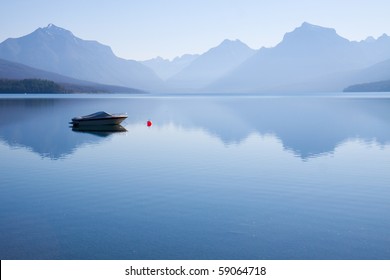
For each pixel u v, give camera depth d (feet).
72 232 48.83
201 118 225.35
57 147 115.75
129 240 46.47
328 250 43.73
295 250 43.75
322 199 61.46
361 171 80.94
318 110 303.07
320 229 49.44
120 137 139.54
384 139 129.59
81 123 170.91
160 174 78.95
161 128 169.58
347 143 121.29
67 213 55.62
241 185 70.08
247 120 209.26
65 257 42.22
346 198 61.98
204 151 107.24
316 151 106.73
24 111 290.76
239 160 93.56
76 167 86.43
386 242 45.50
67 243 45.65
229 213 55.42
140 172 80.89
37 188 68.69
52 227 50.47
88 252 43.45
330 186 69.10
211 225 50.93
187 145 118.62
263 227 50.21
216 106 390.42
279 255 42.65
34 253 43.16
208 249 44.14
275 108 341.62
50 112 279.69
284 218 53.36
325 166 86.12
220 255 42.75
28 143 124.16
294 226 50.49
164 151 107.55
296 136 138.62
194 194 64.54
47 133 152.15
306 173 79.25
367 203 59.41
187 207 58.08
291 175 77.51
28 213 55.72
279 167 85.30
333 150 108.37
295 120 208.23
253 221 52.24
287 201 60.70
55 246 44.91
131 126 179.63
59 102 467.93
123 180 74.08
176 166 86.69
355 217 53.57
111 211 56.44
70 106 370.53
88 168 85.25
